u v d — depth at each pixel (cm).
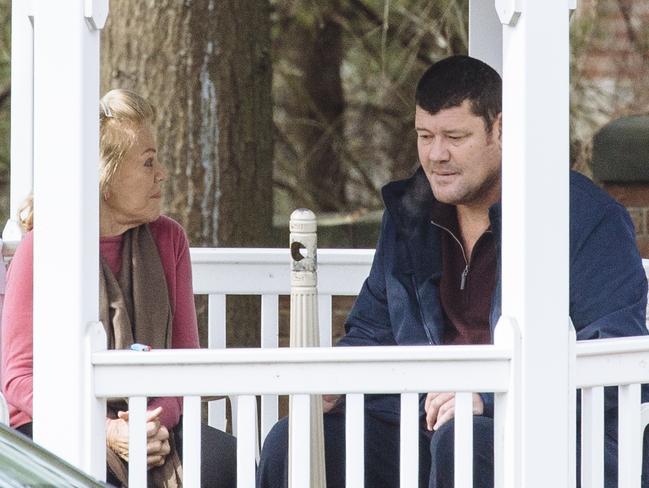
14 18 1986
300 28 4053
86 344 1291
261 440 1927
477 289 1599
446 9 3903
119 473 1509
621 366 1359
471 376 1312
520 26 1300
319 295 2030
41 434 1299
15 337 1529
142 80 2491
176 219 2497
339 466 1634
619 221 1526
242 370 1297
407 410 1312
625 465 1384
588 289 1495
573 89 3609
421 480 1614
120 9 2500
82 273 1294
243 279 2011
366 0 3997
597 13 3584
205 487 1588
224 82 2517
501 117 1574
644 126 3297
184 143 2495
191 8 2492
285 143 4134
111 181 1577
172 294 1652
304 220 1391
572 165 3619
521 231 1305
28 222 1636
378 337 1691
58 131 1290
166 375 1296
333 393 1305
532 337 1307
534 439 1310
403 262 1656
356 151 4122
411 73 4034
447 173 1579
